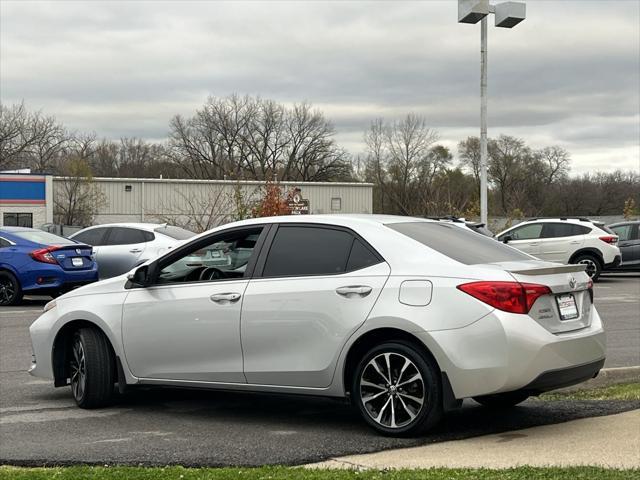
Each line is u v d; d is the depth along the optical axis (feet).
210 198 151.84
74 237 60.70
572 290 20.58
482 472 16.12
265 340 21.49
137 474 16.51
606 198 269.64
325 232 21.76
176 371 22.93
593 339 20.59
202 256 23.32
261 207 100.37
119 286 24.41
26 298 62.28
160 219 163.02
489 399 22.74
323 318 20.72
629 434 19.94
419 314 19.53
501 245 22.71
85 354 24.14
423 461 17.66
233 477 16.15
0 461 18.43
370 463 17.69
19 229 57.06
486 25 67.62
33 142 260.42
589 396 25.57
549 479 15.51
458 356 19.07
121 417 23.31
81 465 17.95
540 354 19.02
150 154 319.47
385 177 229.04
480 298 19.16
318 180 307.99
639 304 55.77
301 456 18.49
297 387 21.17
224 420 22.75
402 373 19.88
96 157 310.65
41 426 22.25
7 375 30.35
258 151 307.99
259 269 22.13
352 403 21.49
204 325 22.39
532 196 281.13
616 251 75.15
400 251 20.62
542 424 21.33
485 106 68.33
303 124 307.37
